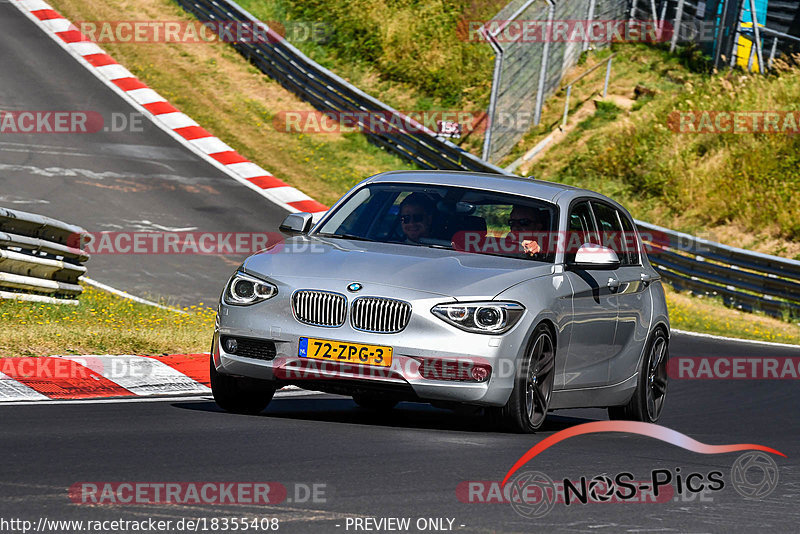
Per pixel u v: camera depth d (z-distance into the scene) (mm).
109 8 121000
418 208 28469
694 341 61812
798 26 114250
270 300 25359
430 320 24594
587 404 29359
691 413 36562
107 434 22453
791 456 26031
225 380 26625
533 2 105500
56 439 21484
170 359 35188
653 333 32156
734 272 80250
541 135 110250
